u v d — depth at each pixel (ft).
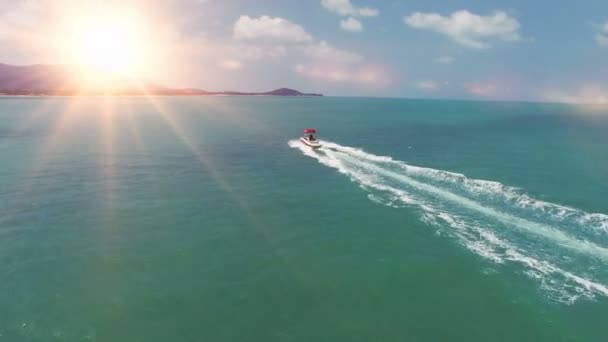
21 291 50.42
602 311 45.06
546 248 60.90
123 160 134.21
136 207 82.84
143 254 61.00
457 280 52.85
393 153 147.84
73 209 81.10
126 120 301.43
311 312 46.50
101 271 55.57
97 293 50.16
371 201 86.38
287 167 122.93
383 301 48.65
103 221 74.54
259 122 295.89
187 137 198.80
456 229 69.31
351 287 51.83
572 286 50.26
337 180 105.19
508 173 110.42
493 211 77.66
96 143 173.78
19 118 295.07
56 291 50.49
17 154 143.23
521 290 49.67
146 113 391.65
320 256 60.54
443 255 59.88
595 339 41.01
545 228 68.44
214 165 126.41
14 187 97.14
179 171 117.19
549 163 124.77
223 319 45.16
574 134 207.82
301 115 383.04
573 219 72.33
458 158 135.54
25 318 45.06
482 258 58.34
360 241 65.72
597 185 96.22
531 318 44.47
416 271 55.47
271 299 49.11
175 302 48.34
